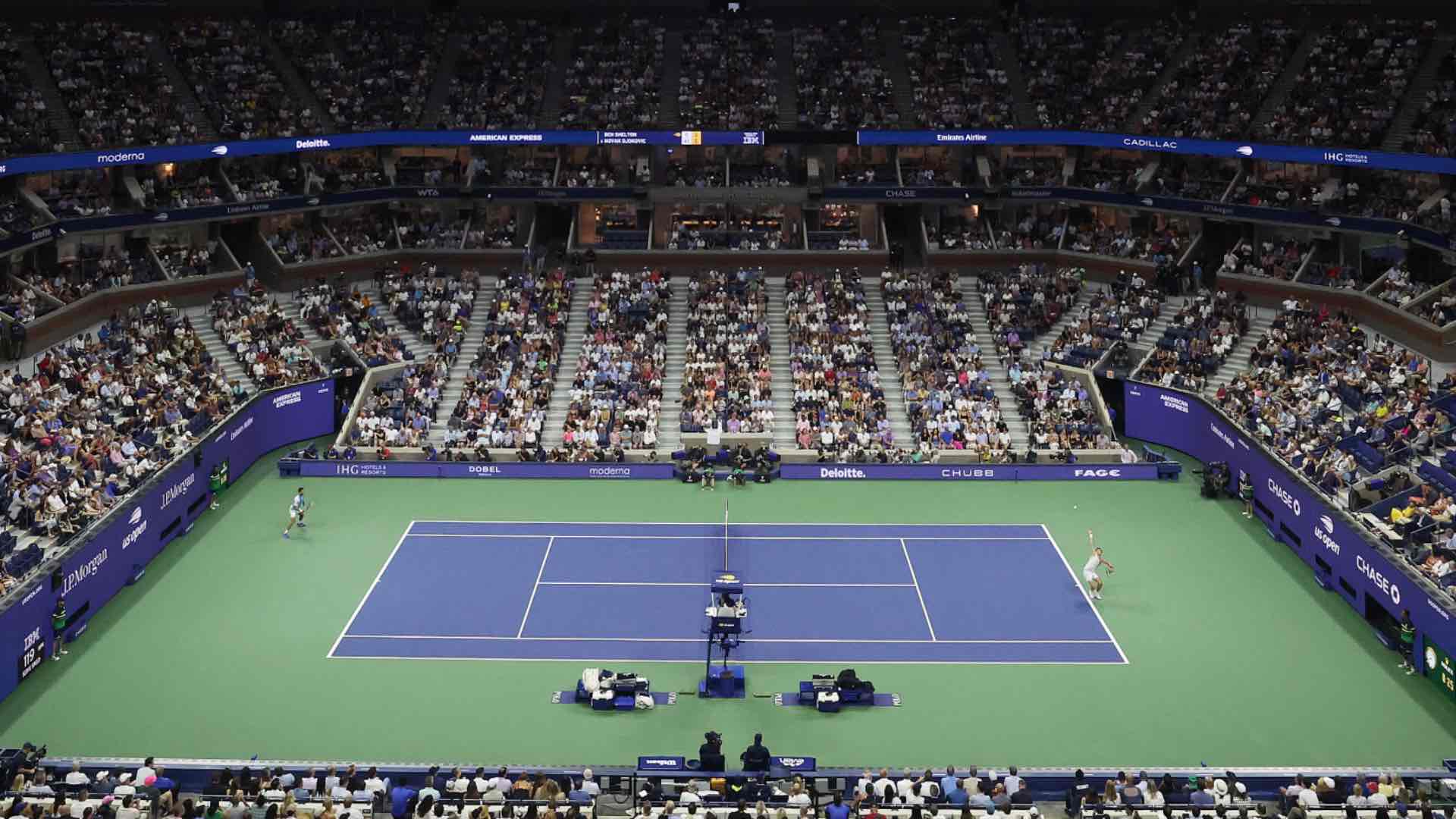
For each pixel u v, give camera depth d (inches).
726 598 1675.7
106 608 1829.5
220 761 1384.1
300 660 1674.5
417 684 1611.7
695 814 1227.2
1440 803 1262.3
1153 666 1660.9
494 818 1205.7
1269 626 1776.6
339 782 1318.9
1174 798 1291.8
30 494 1909.4
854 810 1245.7
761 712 1545.3
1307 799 1262.3
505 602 1862.7
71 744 1450.5
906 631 1770.4
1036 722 1518.2
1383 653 1695.4
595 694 1547.7
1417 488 1929.1
